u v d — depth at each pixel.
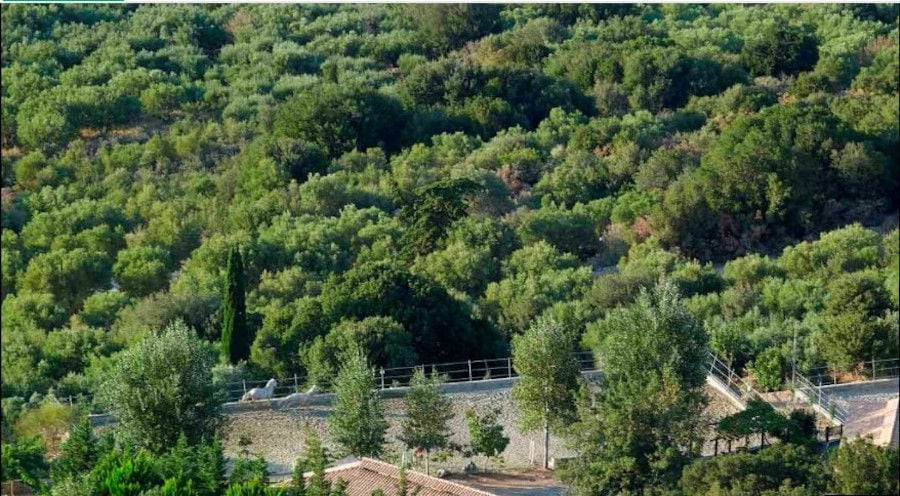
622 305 71.19
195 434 47.97
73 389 59.72
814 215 86.88
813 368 54.09
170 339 49.03
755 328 62.28
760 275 76.50
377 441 48.19
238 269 62.16
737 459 40.91
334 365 58.53
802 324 59.97
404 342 60.34
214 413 48.75
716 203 87.56
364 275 64.00
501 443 48.59
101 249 85.00
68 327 73.56
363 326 59.78
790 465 40.59
